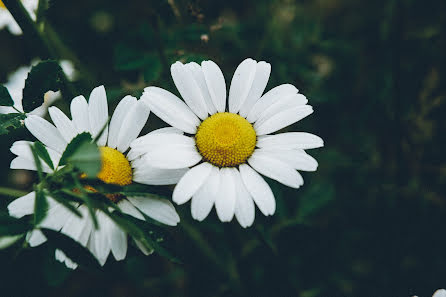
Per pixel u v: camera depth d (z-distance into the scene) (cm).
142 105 19
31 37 21
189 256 24
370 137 28
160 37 23
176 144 19
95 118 19
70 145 17
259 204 18
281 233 25
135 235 17
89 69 27
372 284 27
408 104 28
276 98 20
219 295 25
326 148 27
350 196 28
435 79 28
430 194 28
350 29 31
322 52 28
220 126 19
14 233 17
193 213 18
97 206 17
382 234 27
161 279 26
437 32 28
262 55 26
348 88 29
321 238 26
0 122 19
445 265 27
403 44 28
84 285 28
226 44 26
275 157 19
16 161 18
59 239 17
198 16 24
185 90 19
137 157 19
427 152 28
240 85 20
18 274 23
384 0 30
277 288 25
